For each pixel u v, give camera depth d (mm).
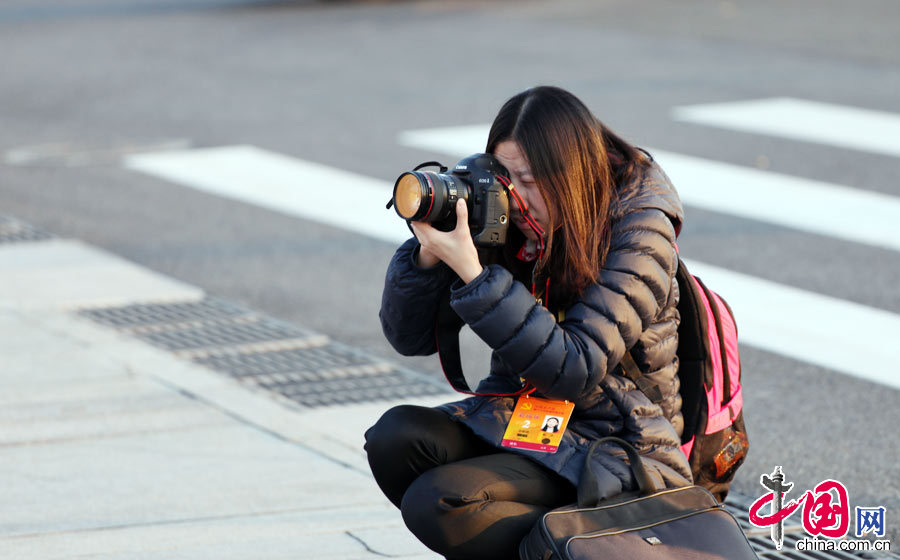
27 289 16719
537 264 7391
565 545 6648
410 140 25719
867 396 12727
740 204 20562
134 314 15688
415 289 7773
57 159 24828
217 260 18188
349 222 20219
